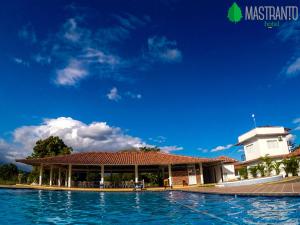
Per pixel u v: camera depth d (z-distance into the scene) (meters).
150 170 31.67
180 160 26.38
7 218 9.19
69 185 23.94
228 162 29.23
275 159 31.44
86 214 10.09
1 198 15.02
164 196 17.16
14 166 41.28
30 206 12.13
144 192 20.81
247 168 33.84
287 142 34.16
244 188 16.52
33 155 36.34
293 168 27.78
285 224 6.87
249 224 7.19
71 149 37.88
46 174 31.61
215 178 30.69
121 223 8.34
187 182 27.30
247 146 36.16
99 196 17.47
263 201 10.91
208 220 8.23
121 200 14.98
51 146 36.69
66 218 9.27
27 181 31.70
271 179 22.17
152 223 8.18
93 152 27.77
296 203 9.70
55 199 15.09
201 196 15.41
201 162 26.36
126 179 34.59
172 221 8.38
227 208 10.11
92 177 31.98
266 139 33.34
